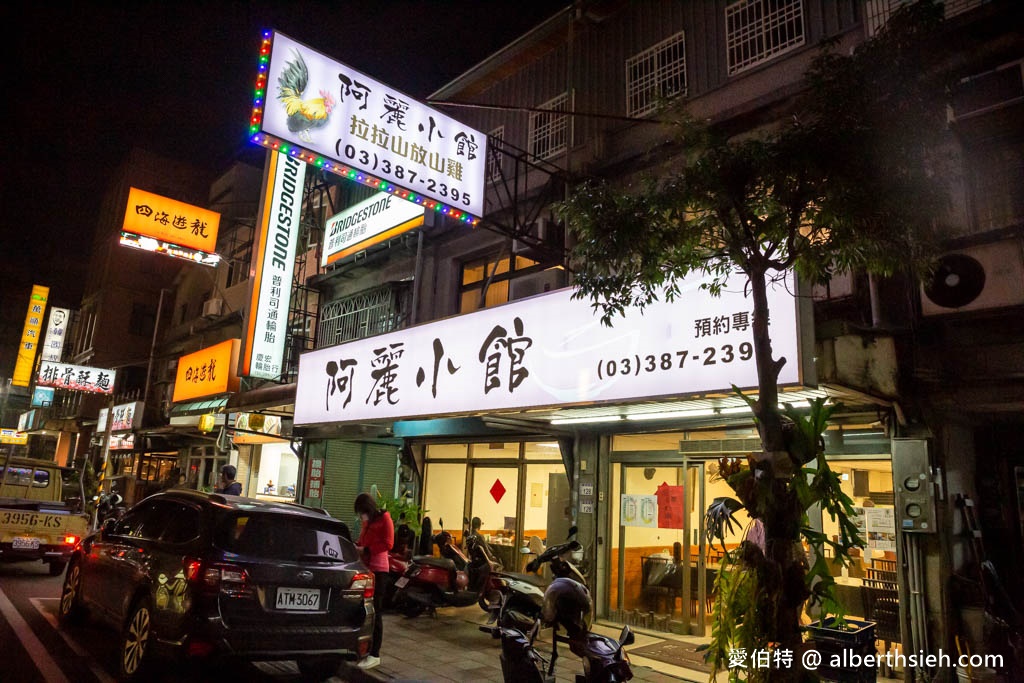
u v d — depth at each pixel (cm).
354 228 1570
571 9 1197
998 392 655
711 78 1005
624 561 920
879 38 411
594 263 458
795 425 411
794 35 918
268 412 1467
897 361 664
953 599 653
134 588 580
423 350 997
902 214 400
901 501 654
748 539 418
